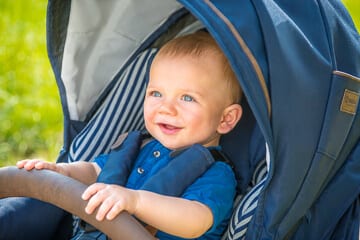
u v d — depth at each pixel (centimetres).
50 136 429
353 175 207
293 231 206
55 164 216
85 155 235
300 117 190
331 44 200
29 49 492
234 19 182
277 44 184
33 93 458
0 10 526
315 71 194
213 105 223
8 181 191
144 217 190
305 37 194
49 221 220
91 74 234
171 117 220
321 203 206
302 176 194
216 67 223
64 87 230
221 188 215
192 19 242
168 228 194
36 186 188
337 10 214
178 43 227
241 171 239
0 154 413
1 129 429
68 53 225
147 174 224
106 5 221
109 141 240
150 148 234
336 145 198
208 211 205
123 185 221
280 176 191
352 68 205
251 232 199
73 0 214
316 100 192
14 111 439
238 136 242
